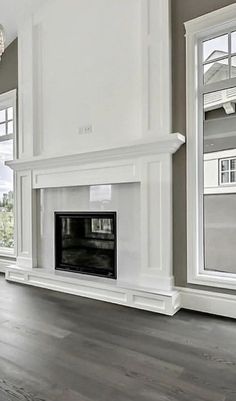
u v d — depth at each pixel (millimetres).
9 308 3115
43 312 2996
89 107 3768
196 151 3043
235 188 2939
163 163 3104
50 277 3840
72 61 3924
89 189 3807
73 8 3891
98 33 3680
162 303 2955
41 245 4297
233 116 2953
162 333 2482
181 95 3109
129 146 3197
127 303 3178
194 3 3033
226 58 2979
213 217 3059
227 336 2424
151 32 3188
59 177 3945
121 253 3512
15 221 4562
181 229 3109
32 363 1999
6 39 4715
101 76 3662
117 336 2428
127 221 3459
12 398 1629
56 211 4129
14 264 4629
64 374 1865
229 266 2979
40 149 4258
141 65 3289
